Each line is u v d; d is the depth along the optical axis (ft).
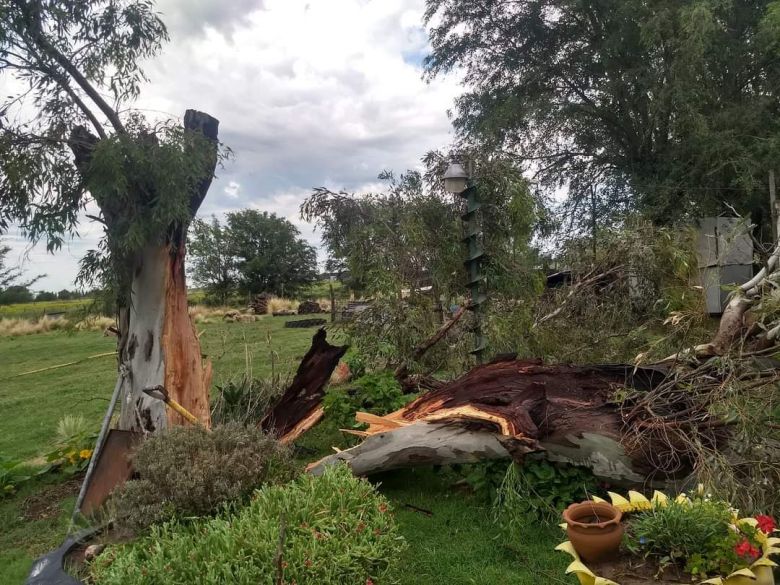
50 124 15.79
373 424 15.24
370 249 22.65
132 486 10.84
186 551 8.35
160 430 13.20
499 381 14.60
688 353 13.42
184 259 17.72
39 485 17.87
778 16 41.22
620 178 51.62
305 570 7.88
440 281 23.18
